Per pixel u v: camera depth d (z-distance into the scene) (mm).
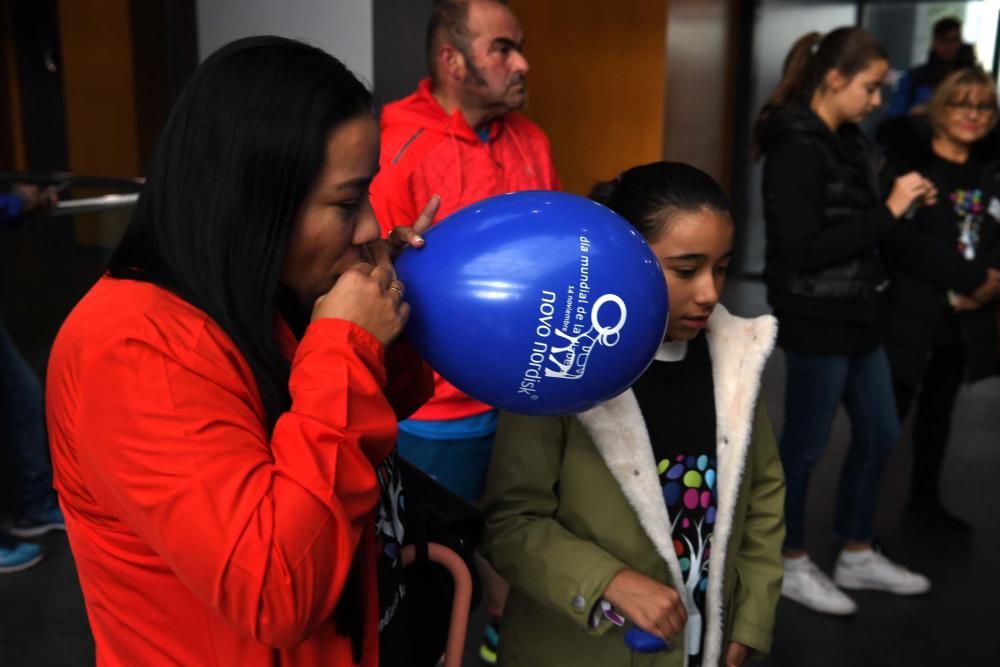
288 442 761
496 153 2189
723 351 1309
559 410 903
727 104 7367
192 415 741
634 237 919
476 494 2137
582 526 1279
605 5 6000
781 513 1394
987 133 2920
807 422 2502
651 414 1281
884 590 2701
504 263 863
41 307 4570
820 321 2414
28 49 6621
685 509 1288
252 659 831
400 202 2012
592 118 6207
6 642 2330
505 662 1364
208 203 779
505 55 2092
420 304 892
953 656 2387
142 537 769
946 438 3180
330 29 3256
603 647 1273
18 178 3502
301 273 833
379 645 980
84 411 752
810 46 2486
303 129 767
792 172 2377
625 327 867
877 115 6922
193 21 3619
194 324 776
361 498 789
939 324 2965
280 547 729
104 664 885
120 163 6445
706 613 1293
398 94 3184
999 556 2938
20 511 2852
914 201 2320
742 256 7863
